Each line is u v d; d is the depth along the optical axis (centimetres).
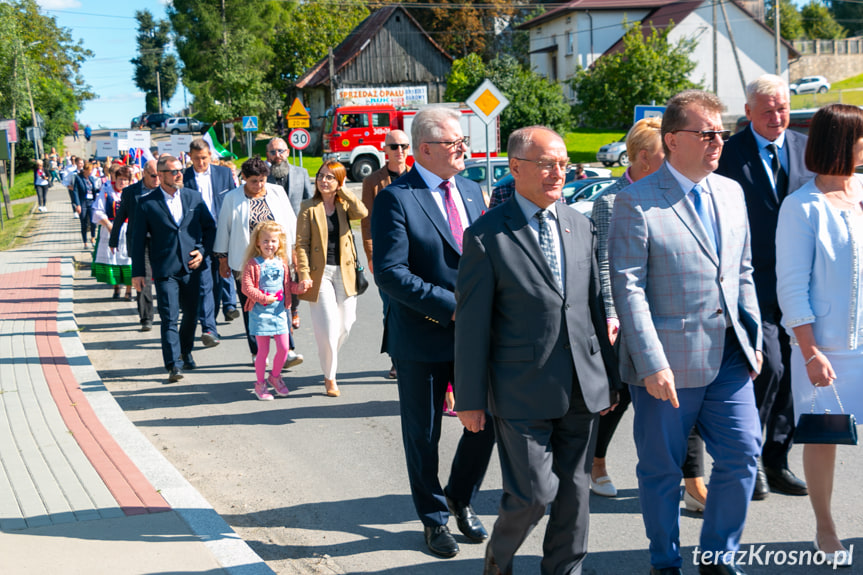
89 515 447
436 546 416
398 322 419
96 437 591
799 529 429
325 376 727
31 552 402
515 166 334
